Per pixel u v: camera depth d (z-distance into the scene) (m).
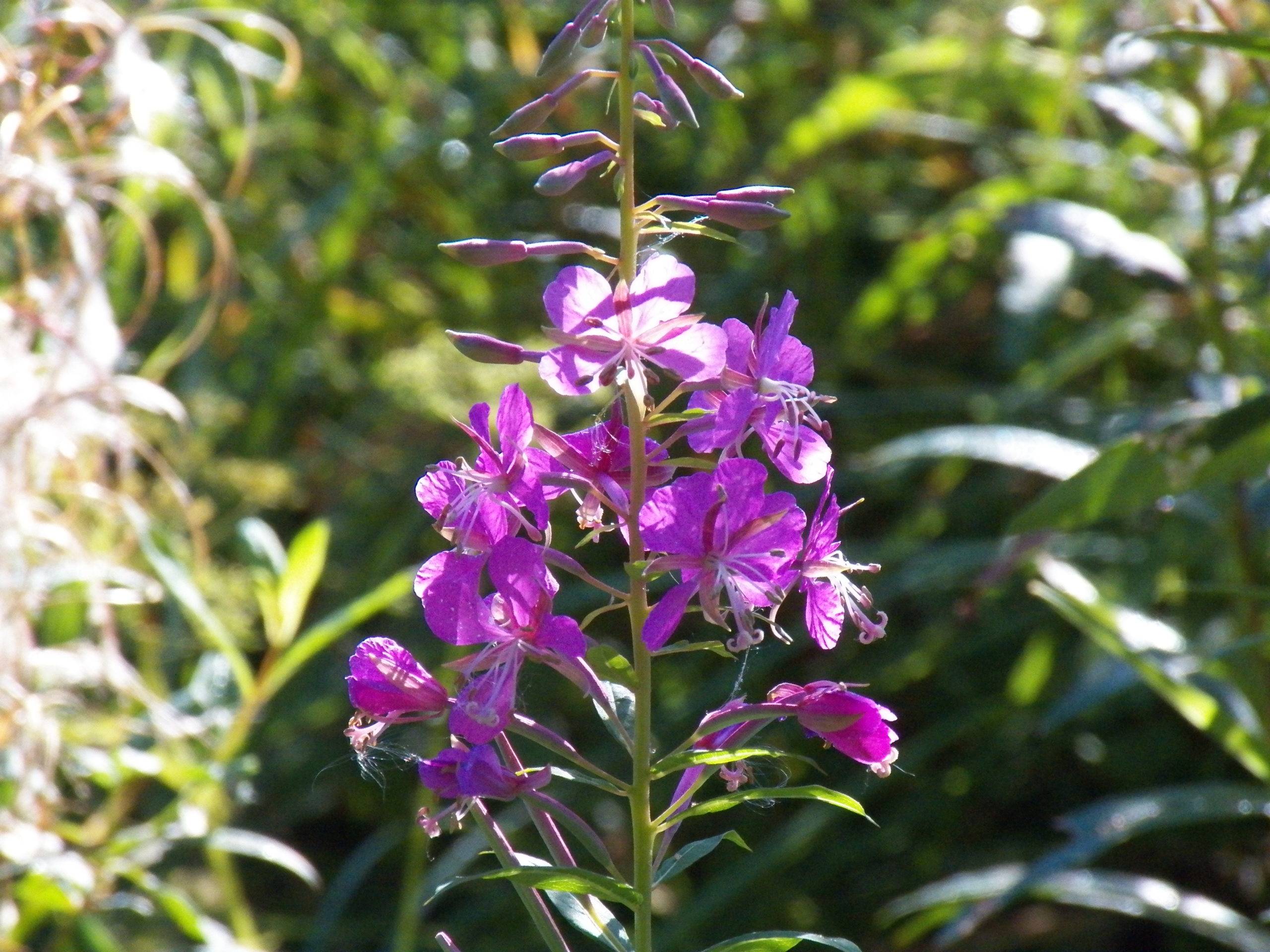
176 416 0.89
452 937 1.33
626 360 0.65
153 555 0.87
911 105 1.45
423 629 1.40
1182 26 0.85
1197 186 1.07
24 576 0.85
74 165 0.91
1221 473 0.81
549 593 0.65
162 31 1.38
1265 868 1.28
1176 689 0.87
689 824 1.36
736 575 0.65
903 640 1.38
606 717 0.66
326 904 1.25
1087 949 1.31
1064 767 1.35
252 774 0.90
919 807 1.33
